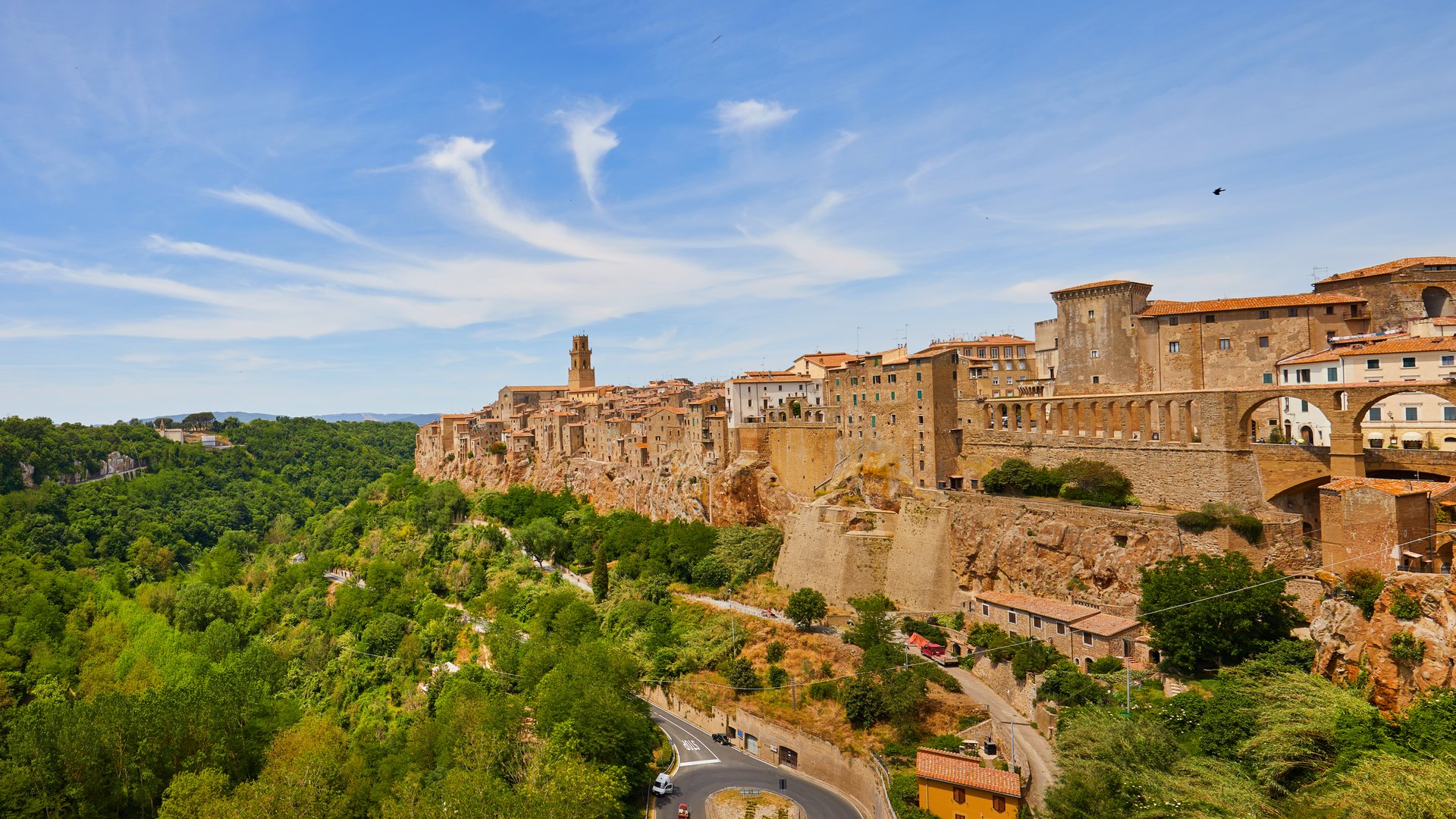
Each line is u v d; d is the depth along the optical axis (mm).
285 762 92875
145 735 91938
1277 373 106562
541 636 128875
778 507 149625
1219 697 62781
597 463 198500
